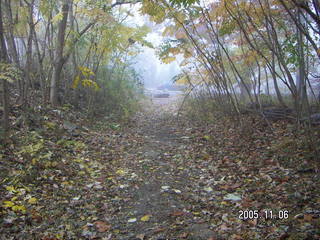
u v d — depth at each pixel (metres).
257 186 4.38
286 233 3.06
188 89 12.77
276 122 7.32
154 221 3.71
